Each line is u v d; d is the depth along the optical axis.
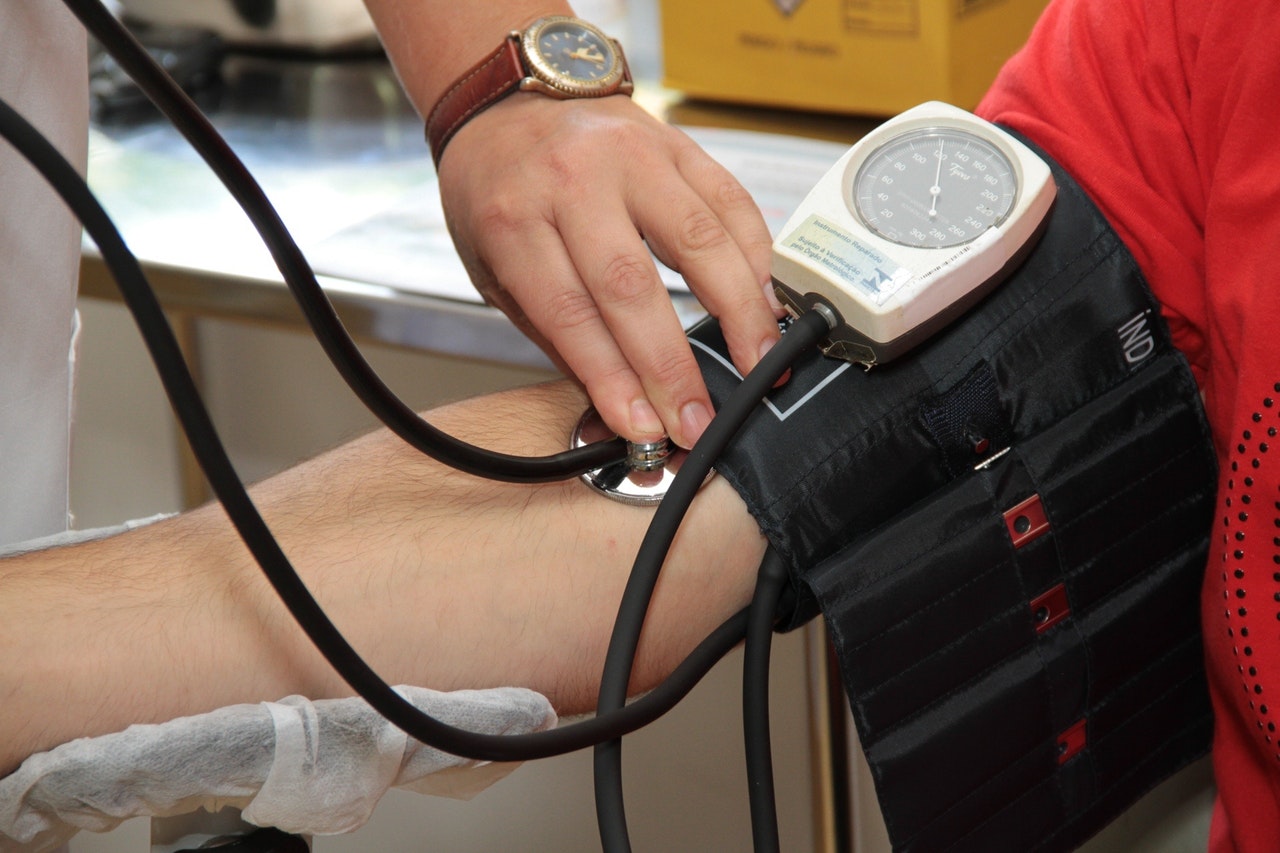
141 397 1.44
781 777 1.07
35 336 0.73
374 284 0.87
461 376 1.22
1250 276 0.54
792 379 0.57
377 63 1.31
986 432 0.57
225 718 0.46
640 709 0.48
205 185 1.05
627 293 0.56
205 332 1.35
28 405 0.74
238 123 1.17
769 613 0.53
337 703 0.48
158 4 1.30
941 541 0.55
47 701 0.48
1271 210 0.53
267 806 0.47
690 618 0.57
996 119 0.65
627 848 0.46
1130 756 0.63
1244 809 0.60
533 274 0.60
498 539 0.55
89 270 0.98
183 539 0.54
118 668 0.49
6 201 0.69
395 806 1.17
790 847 1.09
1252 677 0.54
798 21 1.04
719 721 1.09
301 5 1.24
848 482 0.55
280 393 1.36
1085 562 0.59
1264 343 0.52
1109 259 0.60
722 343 0.59
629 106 0.67
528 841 1.18
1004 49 1.04
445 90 0.71
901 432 0.56
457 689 0.53
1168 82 0.59
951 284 0.53
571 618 0.55
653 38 1.23
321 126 1.16
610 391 0.56
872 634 0.53
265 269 0.91
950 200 0.56
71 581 0.52
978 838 0.57
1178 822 0.88
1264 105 0.54
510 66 0.67
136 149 1.12
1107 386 0.60
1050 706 0.58
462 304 0.84
